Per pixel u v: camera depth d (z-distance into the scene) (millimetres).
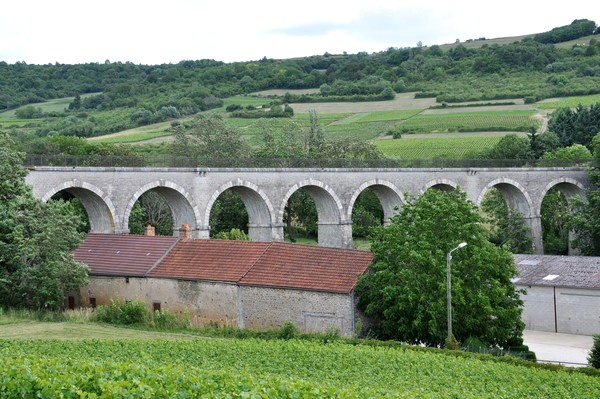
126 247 58781
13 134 139125
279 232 79562
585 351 53000
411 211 51969
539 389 35906
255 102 181250
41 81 192000
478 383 35812
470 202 52062
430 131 144250
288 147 113188
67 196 94500
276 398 27094
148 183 71438
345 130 148375
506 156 123125
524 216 93938
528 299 62188
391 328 48625
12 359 29484
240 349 40250
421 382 35375
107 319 50438
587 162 98062
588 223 86188
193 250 56094
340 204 83312
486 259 48938
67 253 53875
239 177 77000
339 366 37844
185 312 51312
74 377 26359
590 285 58500
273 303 50250
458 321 47594
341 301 48500
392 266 49094
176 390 26406
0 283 52344
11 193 55594
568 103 158125
